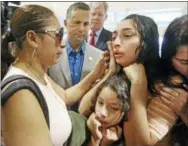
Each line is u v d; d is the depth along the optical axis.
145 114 1.05
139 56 1.04
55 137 0.99
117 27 1.04
